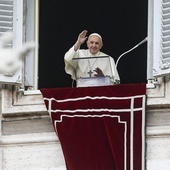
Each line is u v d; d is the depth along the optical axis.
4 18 32.41
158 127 31.19
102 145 31.00
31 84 33.41
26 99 32.38
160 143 31.08
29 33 33.97
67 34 38.69
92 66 32.06
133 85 31.30
